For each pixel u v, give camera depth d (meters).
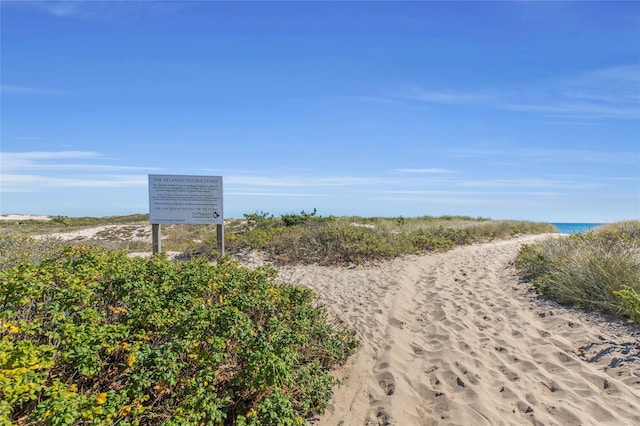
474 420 4.00
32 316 4.07
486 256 12.89
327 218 17.53
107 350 3.43
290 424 3.38
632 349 5.13
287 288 6.00
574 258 8.37
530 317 6.84
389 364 5.20
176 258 12.81
